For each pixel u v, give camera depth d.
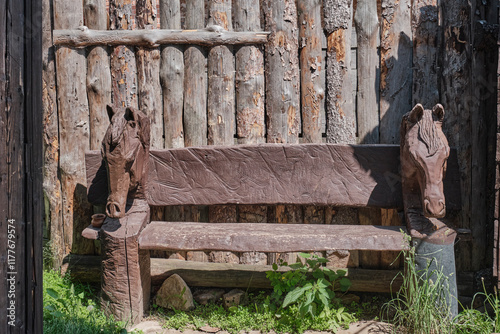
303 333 3.69
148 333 3.67
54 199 4.60
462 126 4.17
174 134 4.47
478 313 3.50
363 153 4.04
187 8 4.40
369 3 4.27
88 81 4.46
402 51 4.27
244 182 4.16
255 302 4.12
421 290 3.38
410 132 3.56
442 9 4.15
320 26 4.35
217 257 4.51
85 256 4.57
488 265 4.28
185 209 4.51
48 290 3.66
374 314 4.05
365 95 4.34
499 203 3.45
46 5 4.48
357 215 4.37
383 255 4.34
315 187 4.10
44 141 4.58
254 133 4.42
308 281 4.04
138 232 3.71
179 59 4.41
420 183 3.52
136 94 4.47
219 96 4.41
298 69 4.41
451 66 4.14
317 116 4.40
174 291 4.09
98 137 4.50
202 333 3.73
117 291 3.74
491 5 4.15
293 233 3.68
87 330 3.35
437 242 3.50
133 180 3.77
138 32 4.35
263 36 4.32
